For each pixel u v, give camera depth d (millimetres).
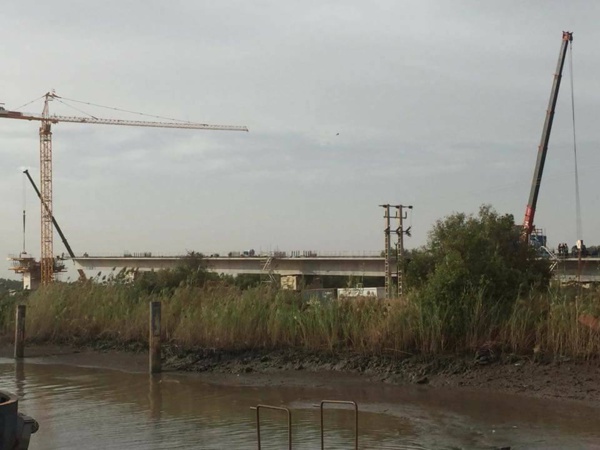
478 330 16609
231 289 23016
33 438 11508
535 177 62875
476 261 17844
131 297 25500
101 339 23703
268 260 71312
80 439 11367
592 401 13242
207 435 11391
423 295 17625
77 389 16375
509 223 22781
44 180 114625
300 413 13086
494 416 12398
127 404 14359
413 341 17203
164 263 88000
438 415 12609
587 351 15117
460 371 15859
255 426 12000
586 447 10281
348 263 68250
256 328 19656
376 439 10961
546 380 14648
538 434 11086
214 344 19938
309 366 17953
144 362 20484
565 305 16078
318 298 20328
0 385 17109
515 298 17203
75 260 102688
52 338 24984
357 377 16734
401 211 50625
